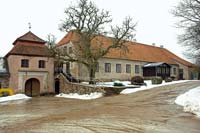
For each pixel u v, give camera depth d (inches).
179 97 744.3
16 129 422.6
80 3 1449.3
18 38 1512.1
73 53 1555.1
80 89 1245.1
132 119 469.1
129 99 824.3
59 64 1566.2
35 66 1482.5
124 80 1771.7
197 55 802.8
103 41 1701.5
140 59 1908.2
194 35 754.8
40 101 1027.9
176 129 379.9
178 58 2342.5
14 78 1412.4
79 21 1439.5
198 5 756.0
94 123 441.1
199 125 406.3
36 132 385.4
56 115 575.2
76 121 468.8
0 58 1549.0
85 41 1421.0
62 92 1446.9
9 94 1343.5
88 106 730.8
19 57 1437.0
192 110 541.6
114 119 474.6
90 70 1408.7
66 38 1846.7
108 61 1707.7
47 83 1512.1
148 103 699.4
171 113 526.6
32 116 582.9
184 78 2183.8
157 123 426.9
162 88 1079.0
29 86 1482.5
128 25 1451.8
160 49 2357.3
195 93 766.5
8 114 631.8
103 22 1460.4
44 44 1582.2
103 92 1100.5
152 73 1847.9
